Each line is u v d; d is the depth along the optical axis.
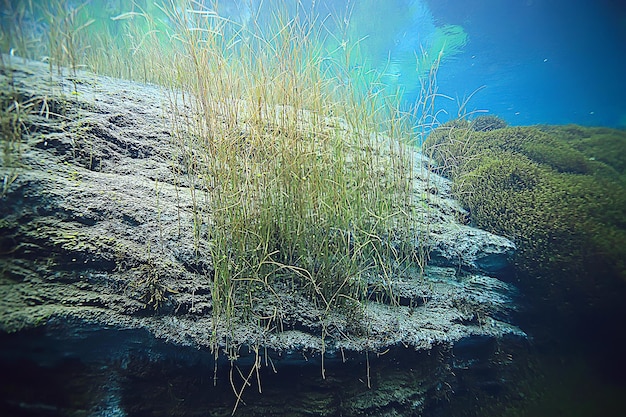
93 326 1.68
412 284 2.72
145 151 2.63
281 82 2.39
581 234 3.10
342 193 2.47
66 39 2.78
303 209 2.32
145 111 2.97
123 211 2.09
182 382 1.88
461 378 2.56
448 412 2.44
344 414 2.11
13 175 1.88
